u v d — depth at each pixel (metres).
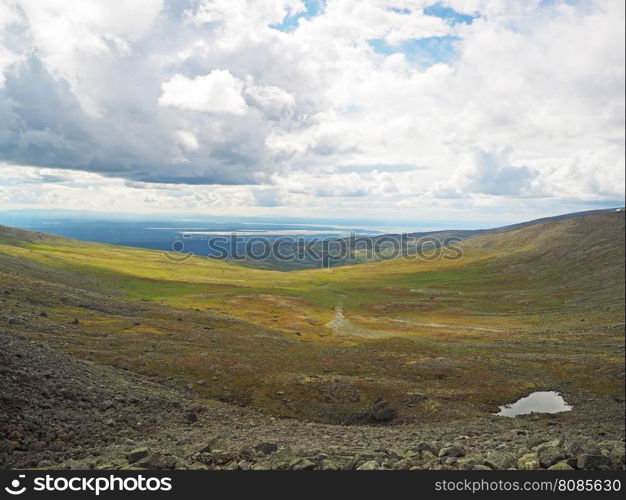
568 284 182.75
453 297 175.00
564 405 55.12
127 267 191.25
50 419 25.59
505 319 131.75
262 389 51.28
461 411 49.16
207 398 47.34
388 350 77.12
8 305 69.62
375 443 27.33
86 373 39.38
